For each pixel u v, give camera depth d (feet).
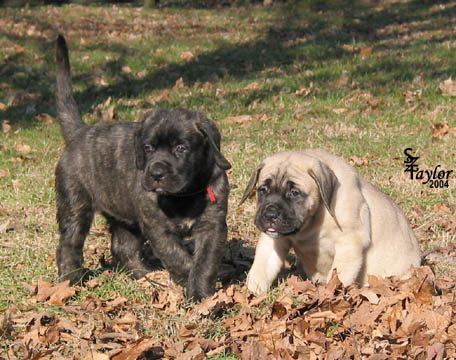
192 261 18.51
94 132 20.30
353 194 17.75
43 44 62.34
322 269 18.51
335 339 15.70
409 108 40.45
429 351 14.55
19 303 17.83
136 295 18.54
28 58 57.26
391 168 30.22
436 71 48.62
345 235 17.61
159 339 15.65
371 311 16.61
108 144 19.71
